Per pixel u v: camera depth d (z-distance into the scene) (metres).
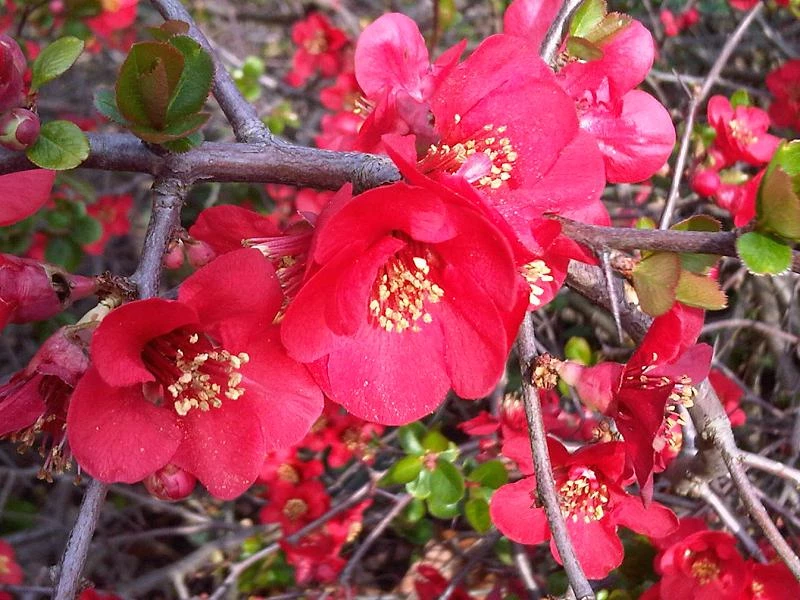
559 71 0.14
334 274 0.11
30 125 0.12
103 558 0.41
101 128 0.42
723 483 0.30
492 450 0.25
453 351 0.12
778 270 0.10
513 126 0.12
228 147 0.13
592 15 0.14
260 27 0.60
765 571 0.19
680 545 0.20
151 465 0.11
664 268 0.12
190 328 0.11
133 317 0.10
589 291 0.16
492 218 0.10
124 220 0.40
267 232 0.13
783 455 0.33
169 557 0.42
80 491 0.43
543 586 0.29
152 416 0.11
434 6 0.28
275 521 0.30
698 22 0.46
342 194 0.10
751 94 0.39
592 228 0.11
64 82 0.48
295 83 0.40
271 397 0.12
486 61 0.12
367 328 0.12
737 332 0.36
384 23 0.14
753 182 0.20
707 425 0.16
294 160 0.13
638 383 0.13
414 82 0.14
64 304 0.11
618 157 0.15
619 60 0.15
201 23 0.53
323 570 0.30
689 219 0.13
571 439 0.21
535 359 0.12
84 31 0.35
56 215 0.32
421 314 0.12
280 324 0.11
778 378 0.36
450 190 0.10
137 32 0.44
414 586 0.33
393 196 0.10
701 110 0.35
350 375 0.12
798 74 0.32
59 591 0.10
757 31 0.43
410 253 0.12
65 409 0.12
